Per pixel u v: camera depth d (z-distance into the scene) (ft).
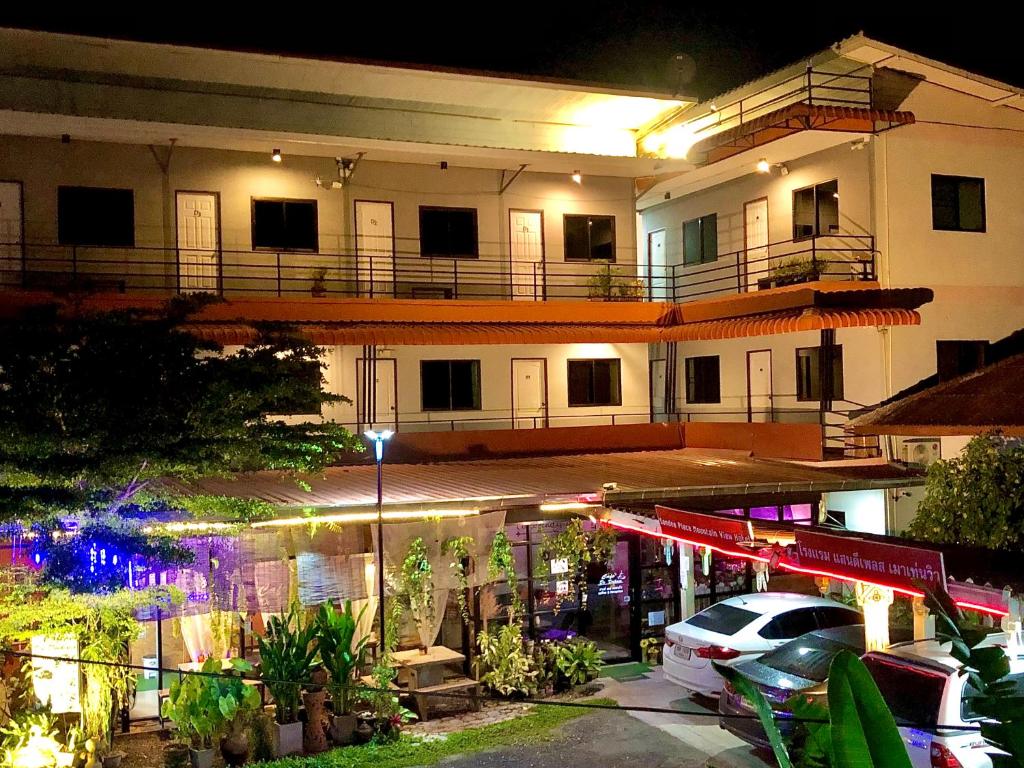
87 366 38.32
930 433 53.93
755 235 82.07
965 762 30.01
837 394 72.74
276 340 45.03
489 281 79.15
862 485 59.77
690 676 47.93
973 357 71.92
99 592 38.93
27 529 39.99
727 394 85.20
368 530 49.57
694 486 55.72
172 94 70.44
